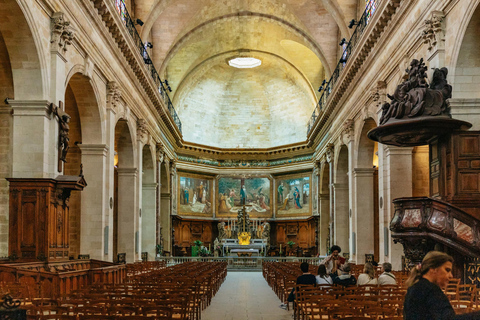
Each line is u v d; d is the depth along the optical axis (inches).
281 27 1470.2
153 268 1077.1
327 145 1402.6
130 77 1005.2
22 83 579.8
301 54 1609.3
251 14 1432.1
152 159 1311.5
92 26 744.3
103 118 831.7
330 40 1386.6
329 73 1406.3
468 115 570.3
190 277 584.1
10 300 212.2
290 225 1811.0
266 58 1695.4
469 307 321.7
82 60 711.1
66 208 623.2
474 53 571.5
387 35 802.8
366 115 957.8
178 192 1747.0
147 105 1204.5
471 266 486.6
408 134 585.0
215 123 1925.4
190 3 1330.0
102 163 812.6
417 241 514.6
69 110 841.5
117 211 1129.4
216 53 1654.8
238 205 1861.5
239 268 1348.4
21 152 574.2
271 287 812.6
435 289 177.0
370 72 927.7
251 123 1937.7
